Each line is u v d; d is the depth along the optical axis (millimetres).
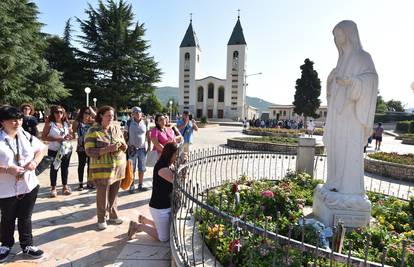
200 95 70500
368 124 4066
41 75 24031
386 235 3898
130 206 5789
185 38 69250
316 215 4656
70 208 5473
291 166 11109
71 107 36281
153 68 41750
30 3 25078
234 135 26984
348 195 4227
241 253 3125
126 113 38125
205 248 3461
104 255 3842
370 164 10797
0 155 3434
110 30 38594
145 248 4059
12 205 3551
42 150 3934
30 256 3725
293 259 2877
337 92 4262
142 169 6793
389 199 5863
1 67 19750
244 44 65750
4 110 3488
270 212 4883
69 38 39750
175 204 3936
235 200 4688
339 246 3352
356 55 4051
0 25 19312
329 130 4453
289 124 40188
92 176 4570
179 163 4812
